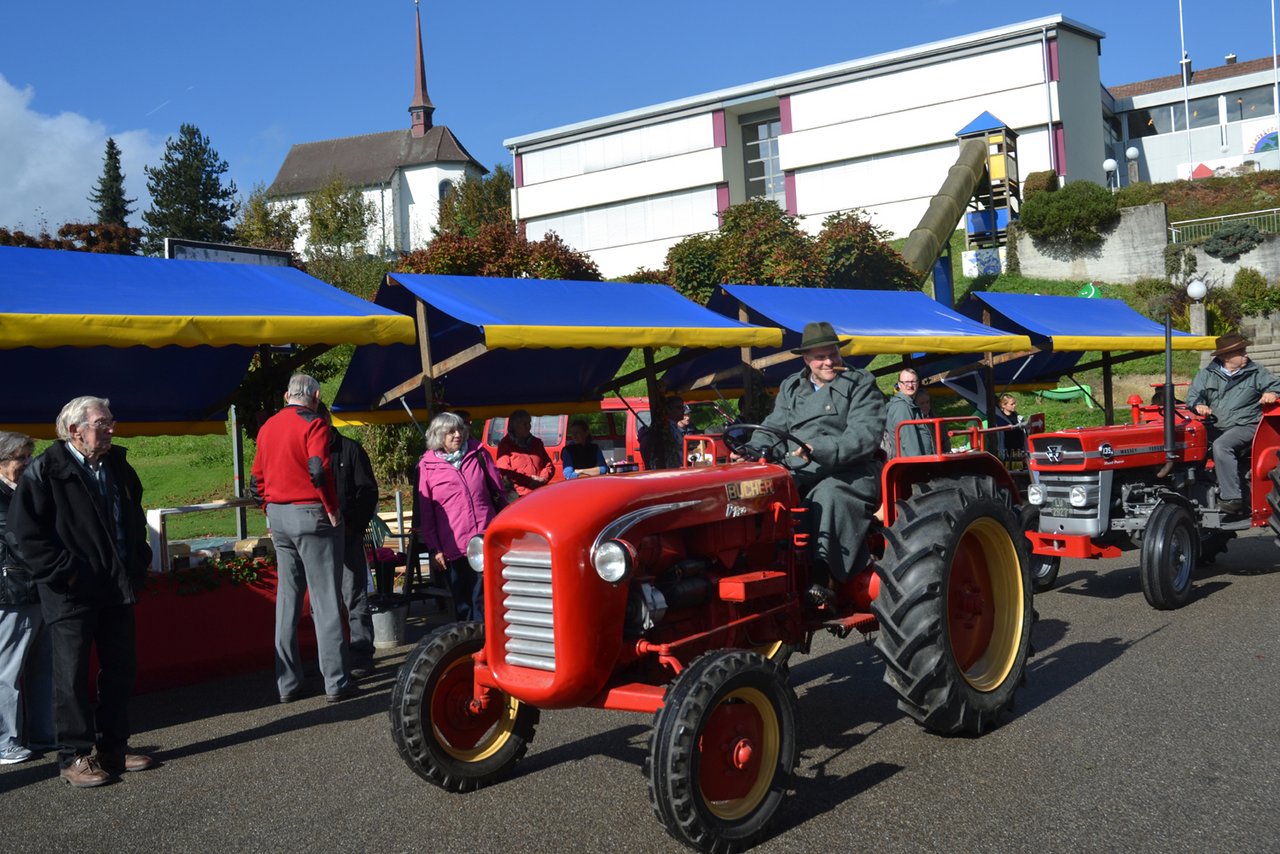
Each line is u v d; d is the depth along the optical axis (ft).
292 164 211.41
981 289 87.76
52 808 14.69
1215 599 24.45
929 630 14.55
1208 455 27.50
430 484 23.03
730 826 11.76
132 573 16.12
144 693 21.12
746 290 36.19
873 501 16.22
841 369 16.08
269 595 23.15
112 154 211.61
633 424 43.42
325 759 16.33
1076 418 61.00
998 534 16.37
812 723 16.69
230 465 54.95
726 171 119.34
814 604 15.42
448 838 12.80
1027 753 14.62
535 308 28.58
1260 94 132.77
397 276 28.14
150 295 22.29
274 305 23.44
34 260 22.80
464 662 14.55
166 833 13.55
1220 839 11.46
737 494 14.01
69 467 15.38
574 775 14.88
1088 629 22.18
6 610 16.79
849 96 113.39
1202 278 77.25
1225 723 15.38
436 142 204.44
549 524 12.30
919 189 110.63
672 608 13.14
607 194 125.70
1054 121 104.27
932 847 11.67
